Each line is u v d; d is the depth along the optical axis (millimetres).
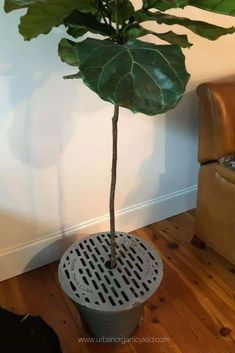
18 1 791
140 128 1687
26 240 1631
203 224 1710
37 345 1080
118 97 792
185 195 2025
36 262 1699
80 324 1446
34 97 1360
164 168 1876
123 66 816
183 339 1376
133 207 1880
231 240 1564
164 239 1877
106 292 1237
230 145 1558
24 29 878
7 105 1323
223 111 1512
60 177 1573
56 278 1660
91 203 1721
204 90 1534
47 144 1472
